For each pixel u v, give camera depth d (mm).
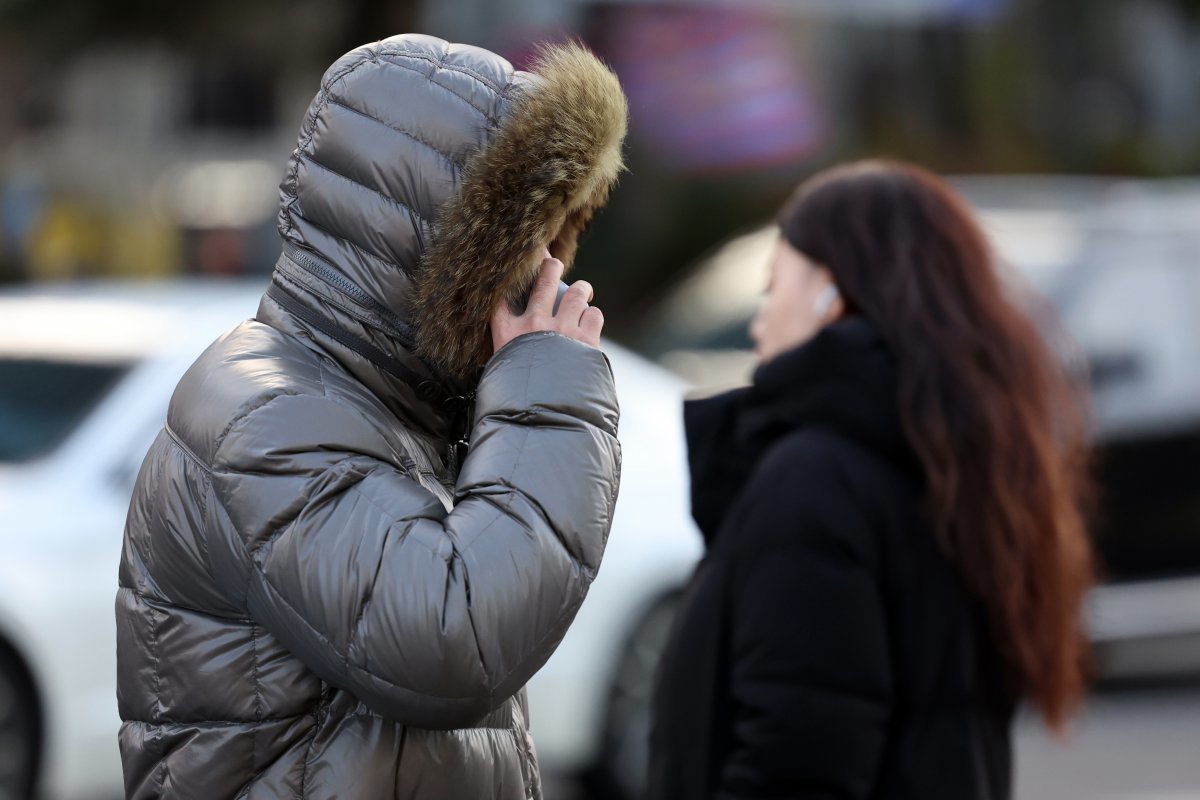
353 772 5578
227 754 5621
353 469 5539
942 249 7988
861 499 7375
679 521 19000
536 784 6277
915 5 49312
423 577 5340
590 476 5723
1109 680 25438
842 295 8141
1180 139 57750
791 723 7141
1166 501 22734
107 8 42500
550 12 38969
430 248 5844
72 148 51750
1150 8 58094
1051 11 56344
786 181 47844
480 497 5609
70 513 16109
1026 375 7797
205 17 42969
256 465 5492
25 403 17031
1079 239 23531
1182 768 20531
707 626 7570
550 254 6574
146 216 46125
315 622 5395
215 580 5586
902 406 7508
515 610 5422
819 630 7203
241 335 5926
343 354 5930
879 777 7340
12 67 49469
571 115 5934
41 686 15680
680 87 45094
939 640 7391
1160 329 23156
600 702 18141
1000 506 7461
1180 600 22703
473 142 5883
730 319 26328
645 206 46156
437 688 5340
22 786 15562
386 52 6023
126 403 16797
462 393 6211
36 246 45375
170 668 5695
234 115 54250
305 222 6012
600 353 5996
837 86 50188
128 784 5926
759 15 46781
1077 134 54812
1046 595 7637
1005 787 7734
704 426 8188
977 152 52000
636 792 18109
